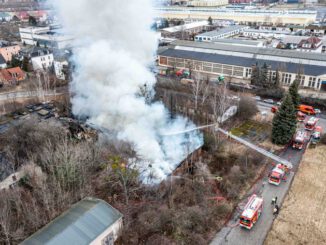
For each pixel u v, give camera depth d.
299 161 29.02
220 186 25.08
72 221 18.44
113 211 19.78
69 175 23.00
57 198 22.00
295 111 31.14
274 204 23.30
